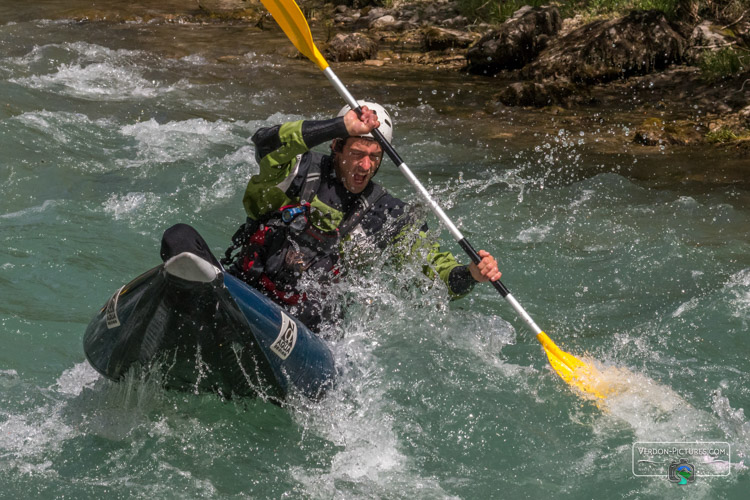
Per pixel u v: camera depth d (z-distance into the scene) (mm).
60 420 8297
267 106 23672
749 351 10023
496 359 9812
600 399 8961
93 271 11727
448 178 17219
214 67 28344
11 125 17922
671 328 10594
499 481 7762
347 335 9188
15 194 14672
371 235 8727
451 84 26922
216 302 7219
